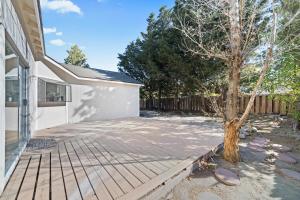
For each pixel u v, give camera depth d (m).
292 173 3.58
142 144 4.93
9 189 2.51
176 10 11.85
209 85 11.94
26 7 3.61
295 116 6.82
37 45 5.67
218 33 7.26
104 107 10.56
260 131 7.40
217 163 4.02
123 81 11.37
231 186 3.08
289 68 6.11
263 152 4.80
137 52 16.70
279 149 5.05
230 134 4.11
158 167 3.29
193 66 12.13
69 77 8.78
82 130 6.99
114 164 3.44
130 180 2.77
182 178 3.21
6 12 2.69
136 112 12.62
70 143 4.98
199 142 5.18
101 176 2.91
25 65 4.81
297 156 4.59
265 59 3.86
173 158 3.79
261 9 4.07
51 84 7.76
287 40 4.39
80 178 2.84
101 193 2.41
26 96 4.97
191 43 9.23
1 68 2.40
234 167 3.83
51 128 7.40
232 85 3.99
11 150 3.55
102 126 7.99
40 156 3.86
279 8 3.94
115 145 4.81
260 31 4.25
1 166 2.39
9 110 3.43
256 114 11.08
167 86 14.80
